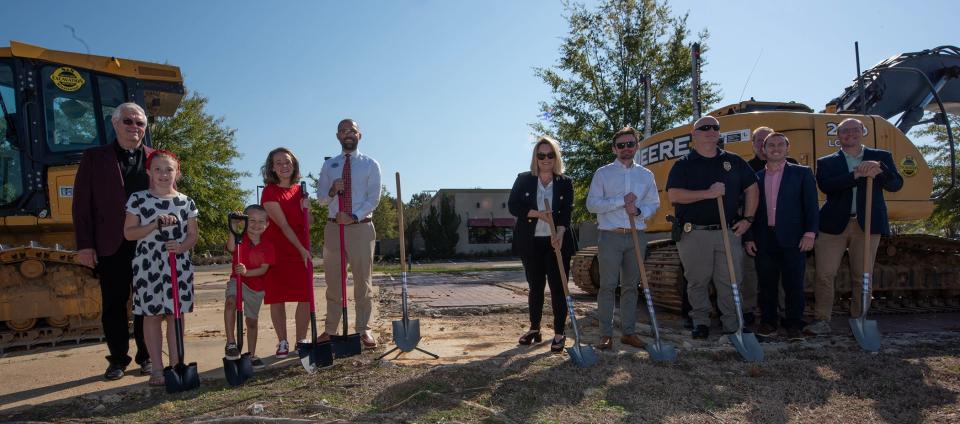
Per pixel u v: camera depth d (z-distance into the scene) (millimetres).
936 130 19906
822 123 6660
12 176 5859
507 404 3453
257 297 4648
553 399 3539
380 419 3203
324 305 8625
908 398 3580
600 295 4910
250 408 3381
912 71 7938
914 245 7211
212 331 6203
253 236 4566
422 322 6801
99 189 4176
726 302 5039
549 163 4879
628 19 21922
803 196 5262
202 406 3516
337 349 4668
